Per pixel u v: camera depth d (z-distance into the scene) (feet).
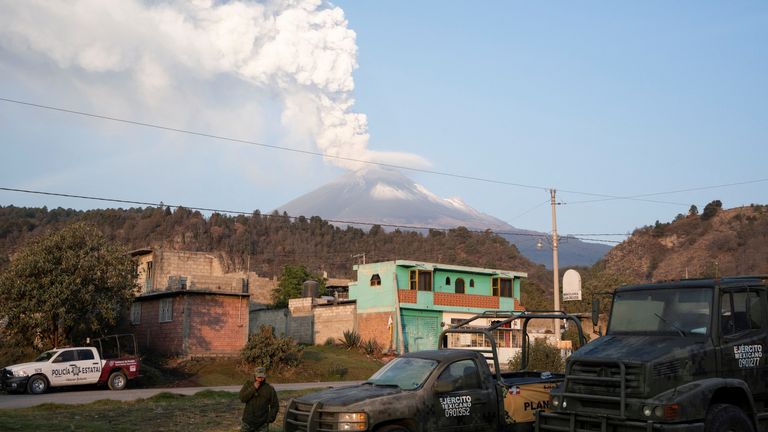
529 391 42.50
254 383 42.78
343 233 519.19
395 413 36.32
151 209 531.91
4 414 60.08
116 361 100.12
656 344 37.06
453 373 39.40
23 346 114.83
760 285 39.55
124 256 118.32
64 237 113.50
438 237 507.71
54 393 93.45
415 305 168.25
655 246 427.74
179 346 127.24
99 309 111.55
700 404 34.53
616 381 35.53
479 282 182.19
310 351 151.53
